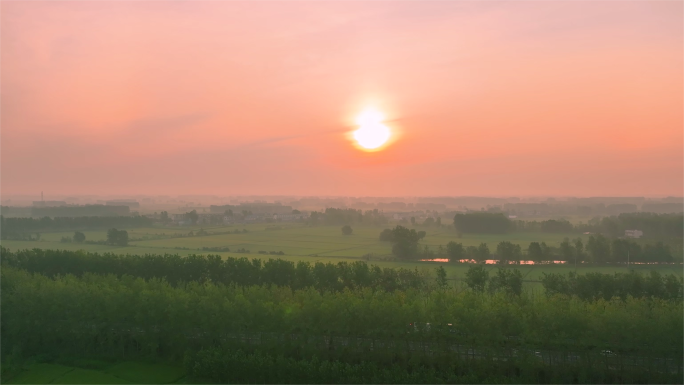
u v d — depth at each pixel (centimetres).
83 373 6494
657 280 7681
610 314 5788
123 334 7112
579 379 5766
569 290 8000
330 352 6384
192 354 6500
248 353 6531
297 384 6022
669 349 5553
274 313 6456
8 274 8381
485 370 5956
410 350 6259
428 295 7275
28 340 7250
